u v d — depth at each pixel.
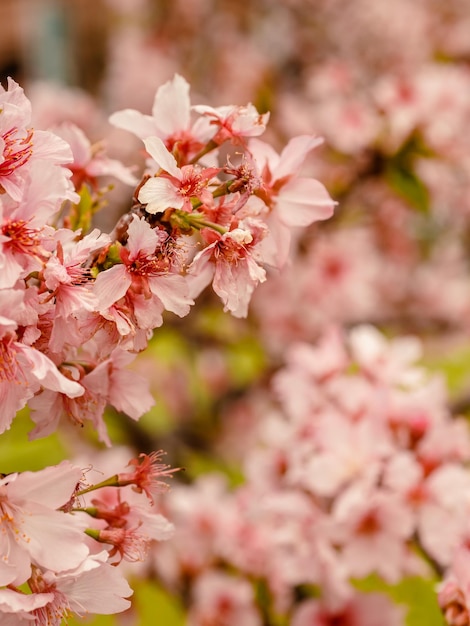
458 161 1.13
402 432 0.74
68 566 0.57
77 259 0.57
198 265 0.58
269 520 0.82
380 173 1.13
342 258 1.47
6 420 0.56
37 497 0.57
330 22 1.68
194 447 1.34
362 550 0.73
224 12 1.75
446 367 1.44
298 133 1.30
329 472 0.73
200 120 0.61
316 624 0.80
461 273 1.80
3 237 0.56
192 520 1.01
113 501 0.62
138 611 0.91
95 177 0.63
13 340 0.56
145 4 1.87
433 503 0.73
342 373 0.84
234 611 0.96
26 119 0.57
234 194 0.58
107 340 0.57
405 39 1.64
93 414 0.60
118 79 1.81
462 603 0.66
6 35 2.54
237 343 1.43
